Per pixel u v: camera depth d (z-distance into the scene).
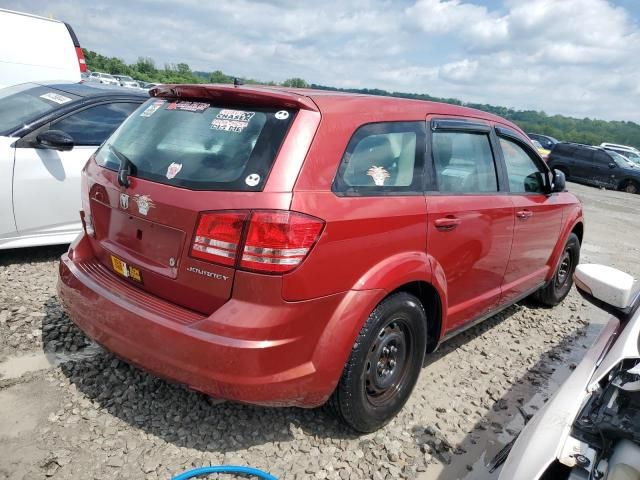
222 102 2.53
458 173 3.22
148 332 2.31
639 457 1.57
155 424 2.66
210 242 2.20
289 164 2.22
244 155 2.28
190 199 2.26
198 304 2.32
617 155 20.28
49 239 4.57
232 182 2.23
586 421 1.78
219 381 2.17
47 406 2.72
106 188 2.70
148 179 2.47
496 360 3.94
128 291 2.56
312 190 2.26
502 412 3.24
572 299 5.64
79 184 4.62
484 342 4.25
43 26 8.47
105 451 2.45
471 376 3.64
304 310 2.23
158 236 2.42
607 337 2.63
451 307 3.25
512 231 3.68
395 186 2.71
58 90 5.12
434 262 2.89
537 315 5.01
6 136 4.37
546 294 5.02
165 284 2.42
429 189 2.93
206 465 2.43
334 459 2.58
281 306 2.17
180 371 2.24
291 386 2.26
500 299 3.85
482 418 3.15
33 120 4.52
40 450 2.41
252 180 2.20
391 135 2.73
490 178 3.56
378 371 2.73
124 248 2.65
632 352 2.16
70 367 3.06
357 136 2.51
